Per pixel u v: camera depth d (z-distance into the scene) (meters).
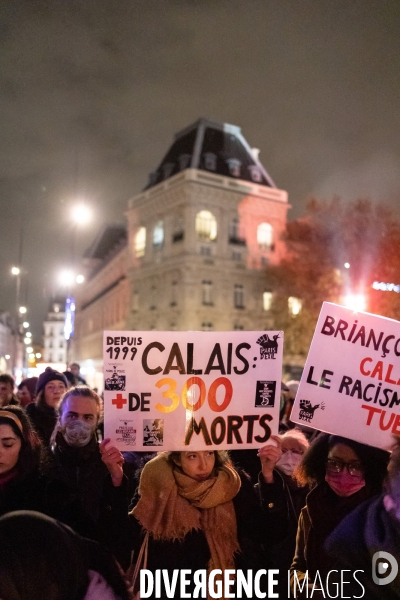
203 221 48.16
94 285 79.81
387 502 3.02
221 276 47.94
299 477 3.30
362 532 3.00
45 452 3.51
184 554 2.99
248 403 3.22
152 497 3.09
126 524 3.03
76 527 2.98
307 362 3.31
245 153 53.94
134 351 3.22
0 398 6.26
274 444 3.18
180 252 47.72
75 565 2.41
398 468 3.05
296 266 41.41
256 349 3.27
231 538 3.06
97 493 3.56
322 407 3.27
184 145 53.03
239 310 48.34
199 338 3.25
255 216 50.38
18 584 2.28
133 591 2.92
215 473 3.13
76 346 92.25
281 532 3.12
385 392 3.22
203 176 47.91
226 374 3.24
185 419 3.20
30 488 3.01
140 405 3.19
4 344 90.88
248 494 3.24
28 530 2.38
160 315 49.62
